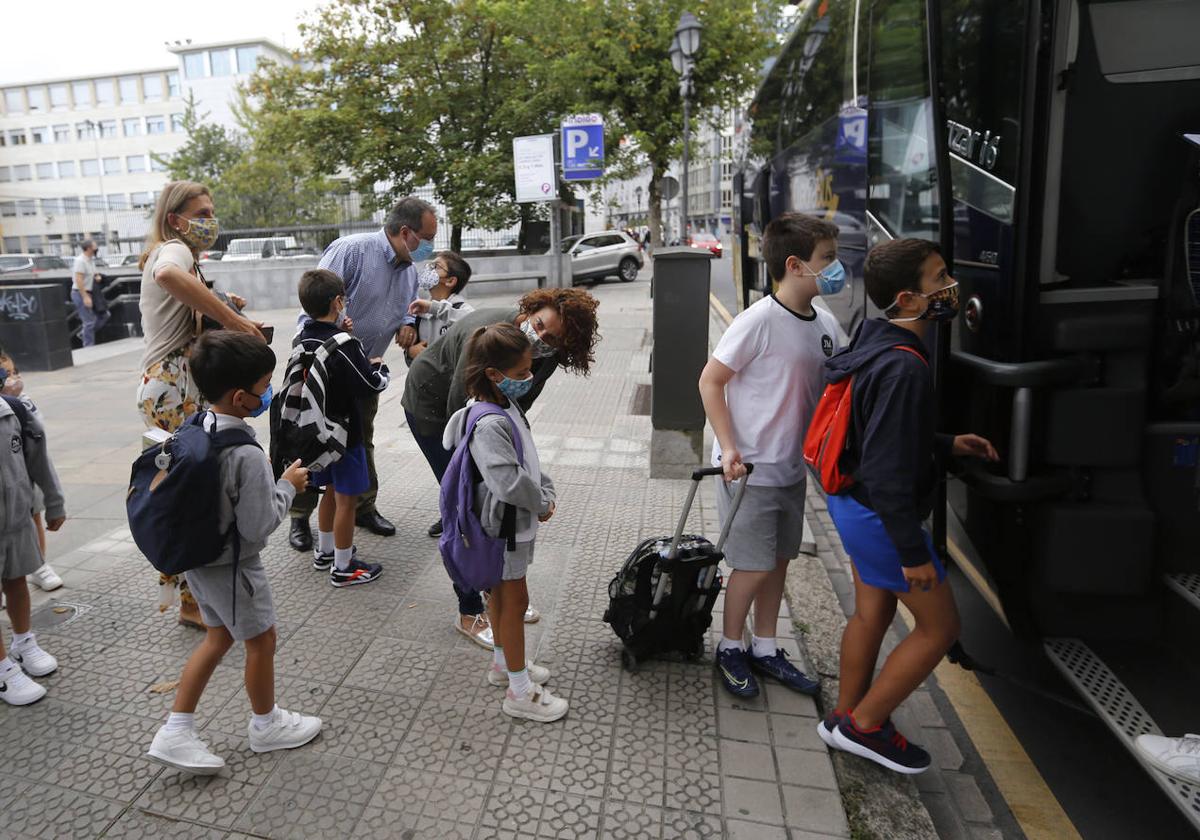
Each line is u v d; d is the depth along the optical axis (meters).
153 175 71.12
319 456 3.40
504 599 2.70
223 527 2.31
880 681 2.53
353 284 4.05
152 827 2.30
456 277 4.26
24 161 72.88
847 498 2.45
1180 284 2.52
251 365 2.30
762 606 3.08
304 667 3.14
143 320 3.24
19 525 2.90
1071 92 2.66
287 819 2.34
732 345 2.67
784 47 8.02
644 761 2.61
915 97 3.41
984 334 2.89
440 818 2.35
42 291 9.75
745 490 2.79
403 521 4.65
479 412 2.54
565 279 19.70
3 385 3.08
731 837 2.29
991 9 2.82
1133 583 2.61
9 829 2.29
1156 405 2.61
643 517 4.70
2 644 2.87
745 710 2.89
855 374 2.32
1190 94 2.89
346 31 19.94
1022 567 2.79
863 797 2.49
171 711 2.75
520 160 17.42
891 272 2.28
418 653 3.24
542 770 2.56
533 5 19.88
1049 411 2.57
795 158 7.29
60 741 2.68
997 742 2.97
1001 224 2.74
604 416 7.04
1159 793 2.70
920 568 2.22
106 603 3.65
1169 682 2.58
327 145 20.95
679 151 21.38
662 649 3.11
